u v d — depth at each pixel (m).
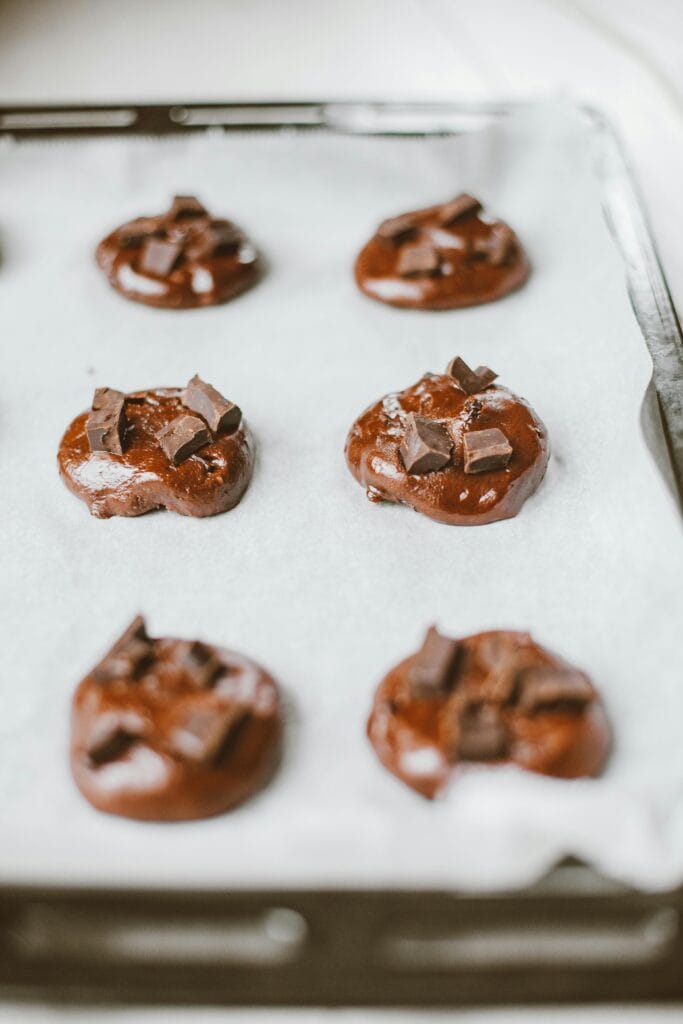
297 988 0.42
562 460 0.53
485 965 0.42
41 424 0.56
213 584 0.50
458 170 0.64
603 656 0.47
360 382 0.57
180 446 0.52
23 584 0.50
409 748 0.44
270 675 0.47
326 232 0.64
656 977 0.42
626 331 0.56
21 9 0.78
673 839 0.42
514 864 0.42
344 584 0.50
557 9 0.77
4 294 0.61
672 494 0.50
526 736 0.44
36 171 0.65
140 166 0.65
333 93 0.71
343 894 0.42
